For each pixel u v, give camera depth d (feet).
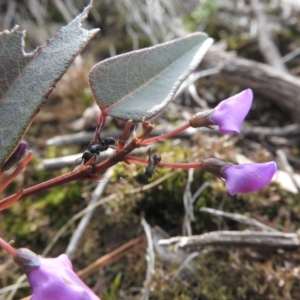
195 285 0.37
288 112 0.53
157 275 0.37
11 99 0.23
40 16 0.65
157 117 0.50
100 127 0.24
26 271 0.19
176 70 0.25
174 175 0.41
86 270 0.38
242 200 0.41
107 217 0.41
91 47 0.62
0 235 0.42
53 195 0.44
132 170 0.41
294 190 0.42
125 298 0.38
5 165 0.23
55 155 0.47
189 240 0.37
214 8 0.69
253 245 0.37
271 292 0.37
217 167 0.23
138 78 0.25
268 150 0.49
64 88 0.54
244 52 0.63
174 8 0.70
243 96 0.23
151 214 0.41
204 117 0.23
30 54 0.23
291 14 0.69
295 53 0.61
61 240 0.42
